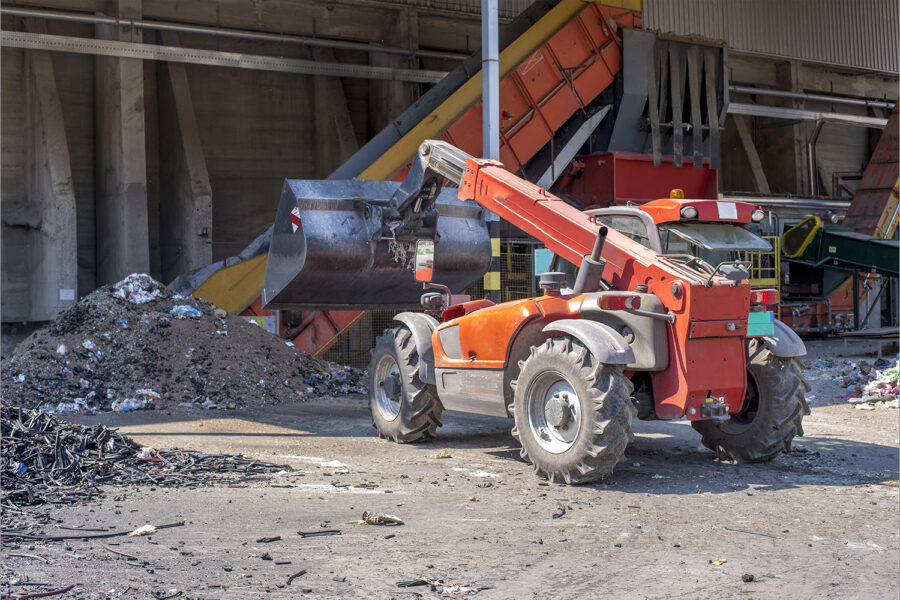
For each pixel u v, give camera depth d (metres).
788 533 5.73
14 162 27.52
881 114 44.62
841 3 36.56
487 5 15.67
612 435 7.06
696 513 6.28
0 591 4.27
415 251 10.74
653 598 4.42
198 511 6.15
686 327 7.19
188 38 29.17
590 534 5.65
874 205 27.59
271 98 31.02
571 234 8.27
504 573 4.78
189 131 28.23
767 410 8.19
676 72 24.69
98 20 26.03
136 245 26.47
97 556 4.94
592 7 23.53
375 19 31.03
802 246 25.73
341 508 6.32
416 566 4.88
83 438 7.93
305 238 10.60
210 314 15.15
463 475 7.73
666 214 8.48
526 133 22.56
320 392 14.12
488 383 8.43
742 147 39.44
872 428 10.67
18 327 27.67
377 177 20.19
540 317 7.95
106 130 27.23
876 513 6.31
